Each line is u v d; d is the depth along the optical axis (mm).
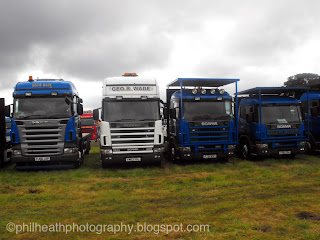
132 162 11703
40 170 11719
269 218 5609
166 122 14570
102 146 11359
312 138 14719
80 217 6059
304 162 12883
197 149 12344
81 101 12539
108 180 9828
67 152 11242
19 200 7547
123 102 11586
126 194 7992
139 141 11438
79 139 12734
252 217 5688
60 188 8695
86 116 28453
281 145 13008
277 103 13203
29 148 11070
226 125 12484
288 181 9086
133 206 6828
